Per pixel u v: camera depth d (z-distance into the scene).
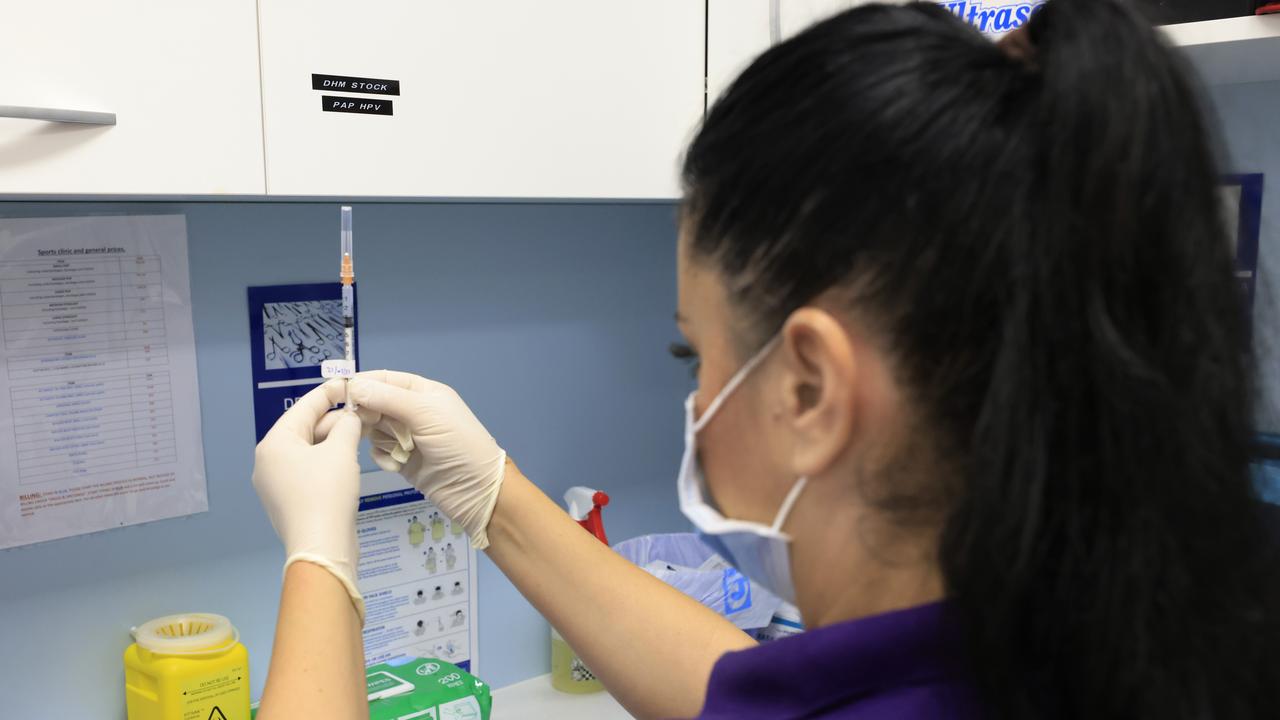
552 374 1.48
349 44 0.88
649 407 1.60
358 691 0.70
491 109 0.98
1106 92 0.42
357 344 1.28
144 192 0.78
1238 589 0.46
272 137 0.85
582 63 1.03
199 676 1.08
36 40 0.72
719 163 0.52
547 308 1.46
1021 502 0.43
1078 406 0.43
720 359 0.55
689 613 0.88
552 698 1.46
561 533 0.93
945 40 0.48
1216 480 0.45
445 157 0.95
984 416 0.44
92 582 1.12
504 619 1.47
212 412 1.18
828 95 0.47
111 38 0.75
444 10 0.93
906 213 0.45
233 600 1.23
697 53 1.12
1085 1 0.45
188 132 0.80
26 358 1.05
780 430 0.53
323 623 0.71
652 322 1.58
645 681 0.86
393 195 0.93
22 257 1.03
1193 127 0.44
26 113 0.70
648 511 1.63
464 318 1.38
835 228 0.47
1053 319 0.42
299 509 0.81
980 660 0.45
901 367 0.47
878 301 0.47
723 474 0.58
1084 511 0.43
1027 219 0.43
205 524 1.19
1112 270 0.42
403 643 1.36
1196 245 0.44
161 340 1.13
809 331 0.48
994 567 0.43
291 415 0.90
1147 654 0.42
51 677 1.11
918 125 0.45
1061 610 0.44
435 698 1.15
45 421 1.07
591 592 0.90
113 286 1.09
